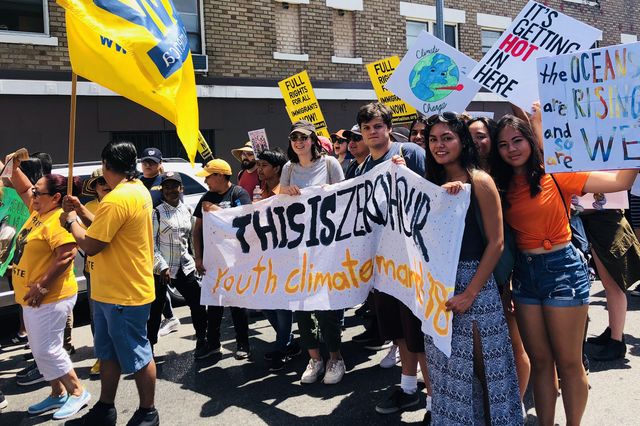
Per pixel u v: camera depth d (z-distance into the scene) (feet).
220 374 15.20
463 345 8.98
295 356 16.28
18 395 14.37
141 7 10.75
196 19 34.24
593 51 8.89
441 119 9.25
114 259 11.11
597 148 8.97
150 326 15.99
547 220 9.48
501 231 8.89
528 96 11.91
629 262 14.34
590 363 14.48
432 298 9.39
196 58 33.40
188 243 17.16
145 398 11.64
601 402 12.25
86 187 14.44
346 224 12.58
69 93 30.17
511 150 9.51
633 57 8.59
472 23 46.11
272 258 13.42
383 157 12.92
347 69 39.70
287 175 16.26
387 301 12.14
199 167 25.44
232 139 35.50
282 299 13.21
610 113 8.84
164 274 15.57
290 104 26.05
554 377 9.97
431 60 16.46
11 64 28.84
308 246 13.03
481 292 9.03
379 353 16.21
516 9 48.65
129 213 11.07
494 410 9.01
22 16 29.48
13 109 28.81
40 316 12.54
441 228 9.12
